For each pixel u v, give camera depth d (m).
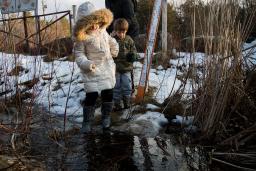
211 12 3.73
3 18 4.58
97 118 4.46
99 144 3.59
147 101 4.70
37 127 3.98
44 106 4.86
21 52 5.61
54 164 3.07
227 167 3.04
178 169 3.00
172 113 4.32
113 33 4.73
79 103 5.02
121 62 4.62
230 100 3.76
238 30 3.61
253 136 3.38
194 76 4.03
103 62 4.09
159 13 4.87
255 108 3.59
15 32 5.36
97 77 4.03
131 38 4.80
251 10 3.67
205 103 3.78
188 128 3.93
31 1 8.55
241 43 3.63
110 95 4.12
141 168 3.03
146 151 3.40
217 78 3.65
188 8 4.18
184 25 4.89
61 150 3.39
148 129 3.94
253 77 3.88
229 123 3.74
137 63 6.25
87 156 3.28
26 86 5.36
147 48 4.81
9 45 4.64
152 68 5.98
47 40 5.08
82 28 3.95
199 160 3.18
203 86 3.81
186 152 3.36
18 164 2.93
